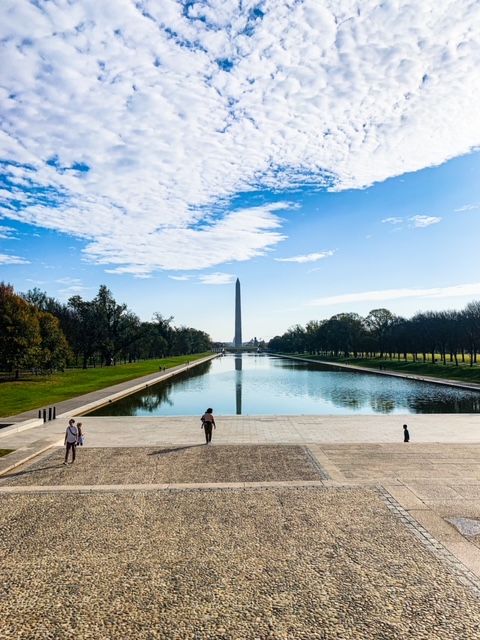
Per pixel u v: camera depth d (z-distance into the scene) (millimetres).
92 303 97188
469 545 10602
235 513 12680
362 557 10039
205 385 63969
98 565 9820
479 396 47344
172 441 23750
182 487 15031
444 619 7797
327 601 8352
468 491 14344
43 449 21125
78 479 16547
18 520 12406
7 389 51188
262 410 41125
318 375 80438
